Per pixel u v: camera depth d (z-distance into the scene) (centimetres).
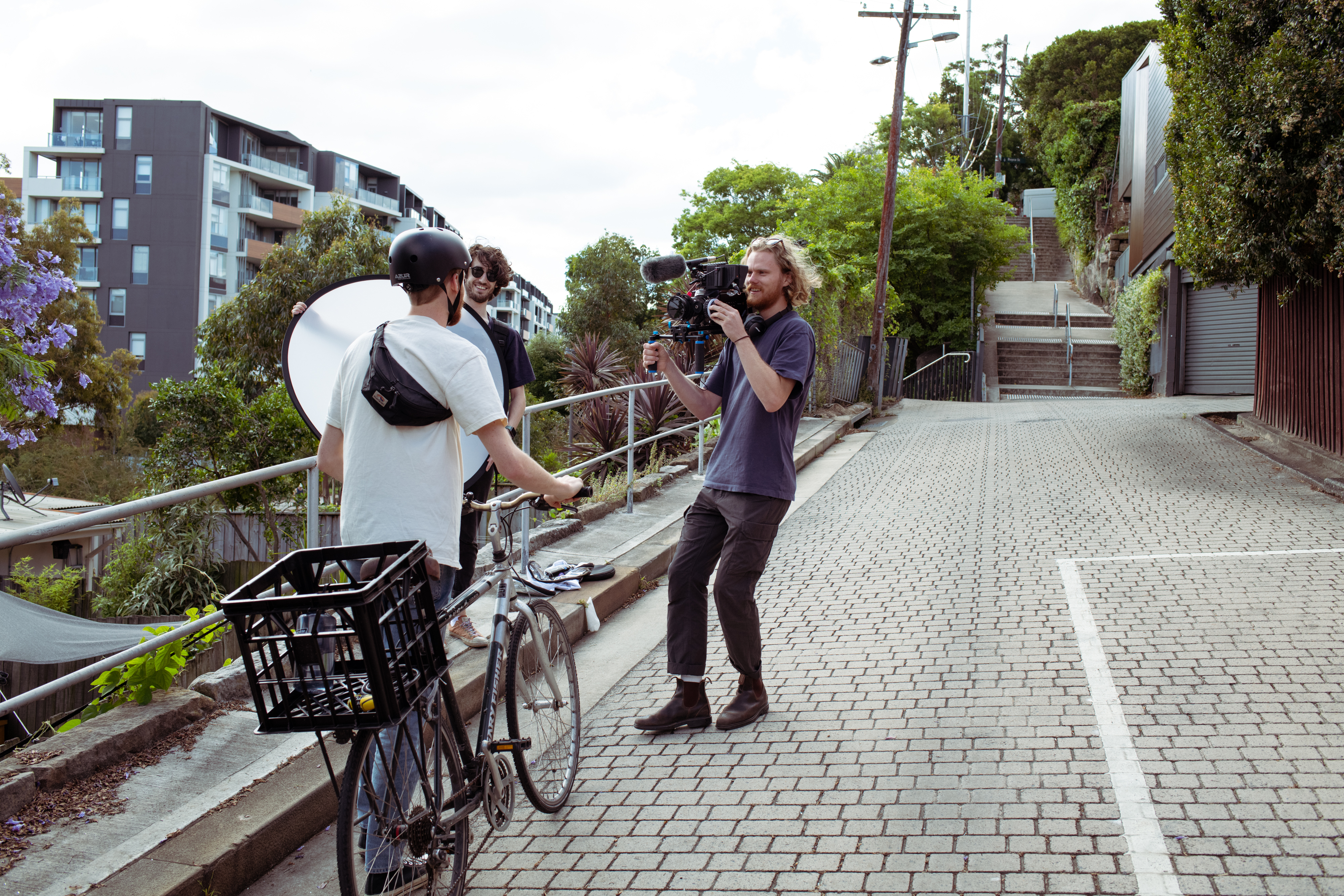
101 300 5625
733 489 400
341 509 287
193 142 5575
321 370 413
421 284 283
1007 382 2530
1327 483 866
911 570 652
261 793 339
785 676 474
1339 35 813
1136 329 2316
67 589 1614
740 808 346
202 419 1703
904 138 4747
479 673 446
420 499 280
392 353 277
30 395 1549
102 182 5600
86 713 421
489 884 309
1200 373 2077
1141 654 467
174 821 318
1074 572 618
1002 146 5294
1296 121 845
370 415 283
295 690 237
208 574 1464
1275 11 912
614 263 4572
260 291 2833
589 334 1655
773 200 4338
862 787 354
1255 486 897
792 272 409
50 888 279
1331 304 1043
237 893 305
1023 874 291
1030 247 3222
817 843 318
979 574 630
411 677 246
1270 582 572
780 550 743
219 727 388
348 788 242
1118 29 4444
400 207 7975
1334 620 498
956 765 365
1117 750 367
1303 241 946
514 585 346
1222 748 363
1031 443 1238
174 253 5588
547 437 1966
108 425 3659
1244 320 1961
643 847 325
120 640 444
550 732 352
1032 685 438
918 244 2634
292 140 6588
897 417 1831
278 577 254
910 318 2742
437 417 280
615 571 645
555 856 323
